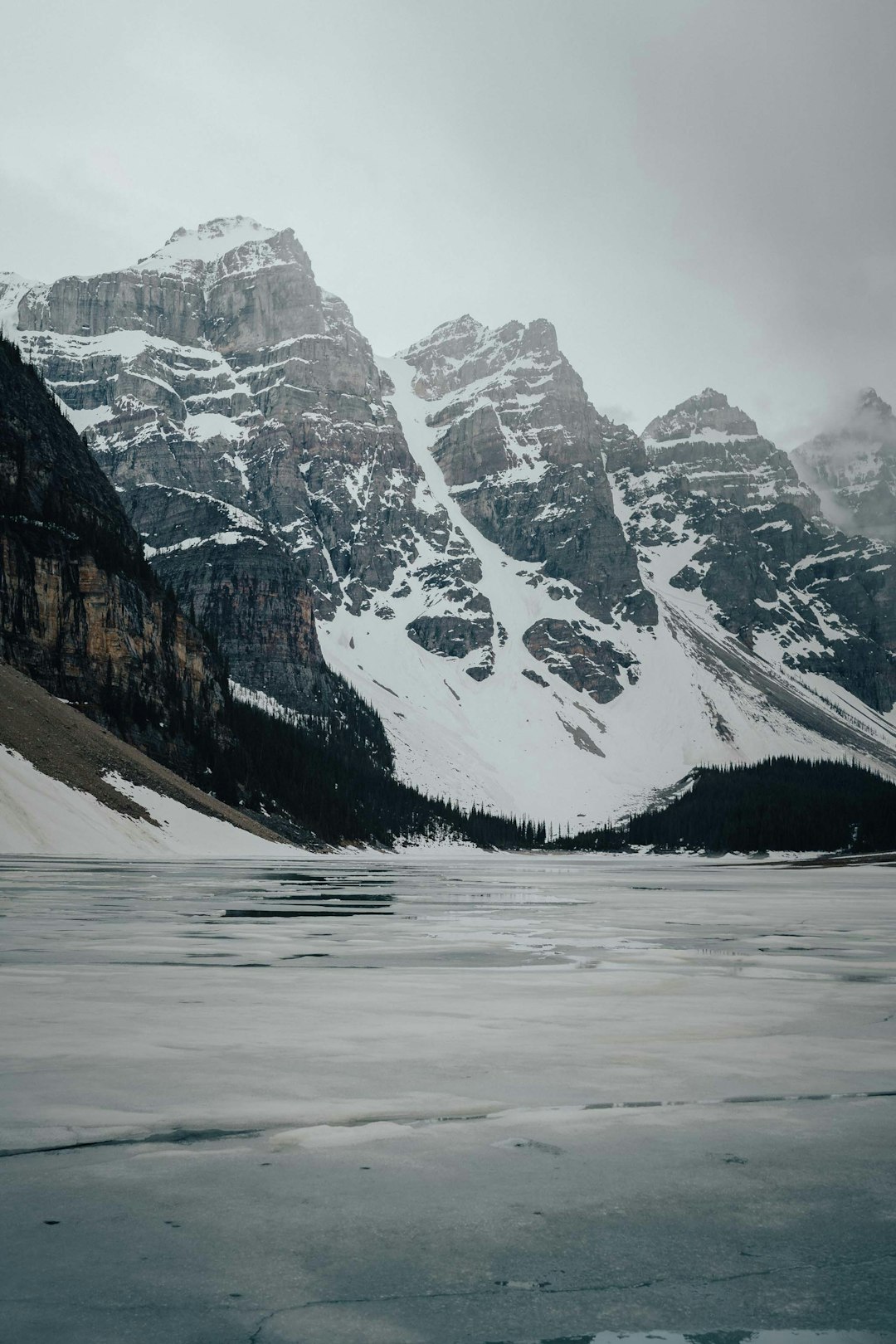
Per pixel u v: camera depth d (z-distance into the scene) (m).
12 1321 4.83
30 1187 6.59
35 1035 11.53
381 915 33.31
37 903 33.97
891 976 17.48
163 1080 9.40
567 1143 7.56
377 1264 5.50
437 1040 11.39
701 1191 6.62
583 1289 5.20
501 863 188.62
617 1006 14.00
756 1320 4.89
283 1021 12.55
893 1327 4.82
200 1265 5.48
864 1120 8.21
